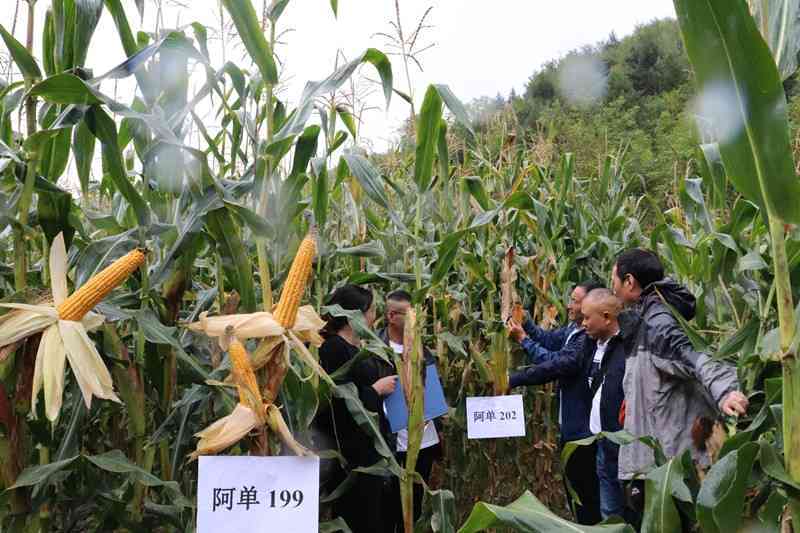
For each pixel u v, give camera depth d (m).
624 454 4.05
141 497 3.33
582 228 7.23
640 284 4.30
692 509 2.77
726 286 4.99
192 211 3.05
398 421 4.74
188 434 3.41
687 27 1.90
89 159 3.37
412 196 6.43
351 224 6.31
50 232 3.05
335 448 4.42
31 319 2.46
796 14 2.14
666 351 3.94
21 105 2.92
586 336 5.24
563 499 6.86
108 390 2.50
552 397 6.45
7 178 3.29
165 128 2.88
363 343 4.62
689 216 5.47
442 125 4.04
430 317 6.67
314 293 4.87
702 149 4.40
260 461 2.58
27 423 2.92
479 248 6.23
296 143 3.47
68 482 3.39
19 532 2.73
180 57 3.21
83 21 2.89
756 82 1.85
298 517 2.57
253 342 3.35
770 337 2.86
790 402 1.99
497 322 5.72
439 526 3.54
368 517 4.47
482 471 6.81
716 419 3.77
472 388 6.43
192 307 4.29
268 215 3.51
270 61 3.16
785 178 1.88
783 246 1.95
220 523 2.54
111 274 2.54
